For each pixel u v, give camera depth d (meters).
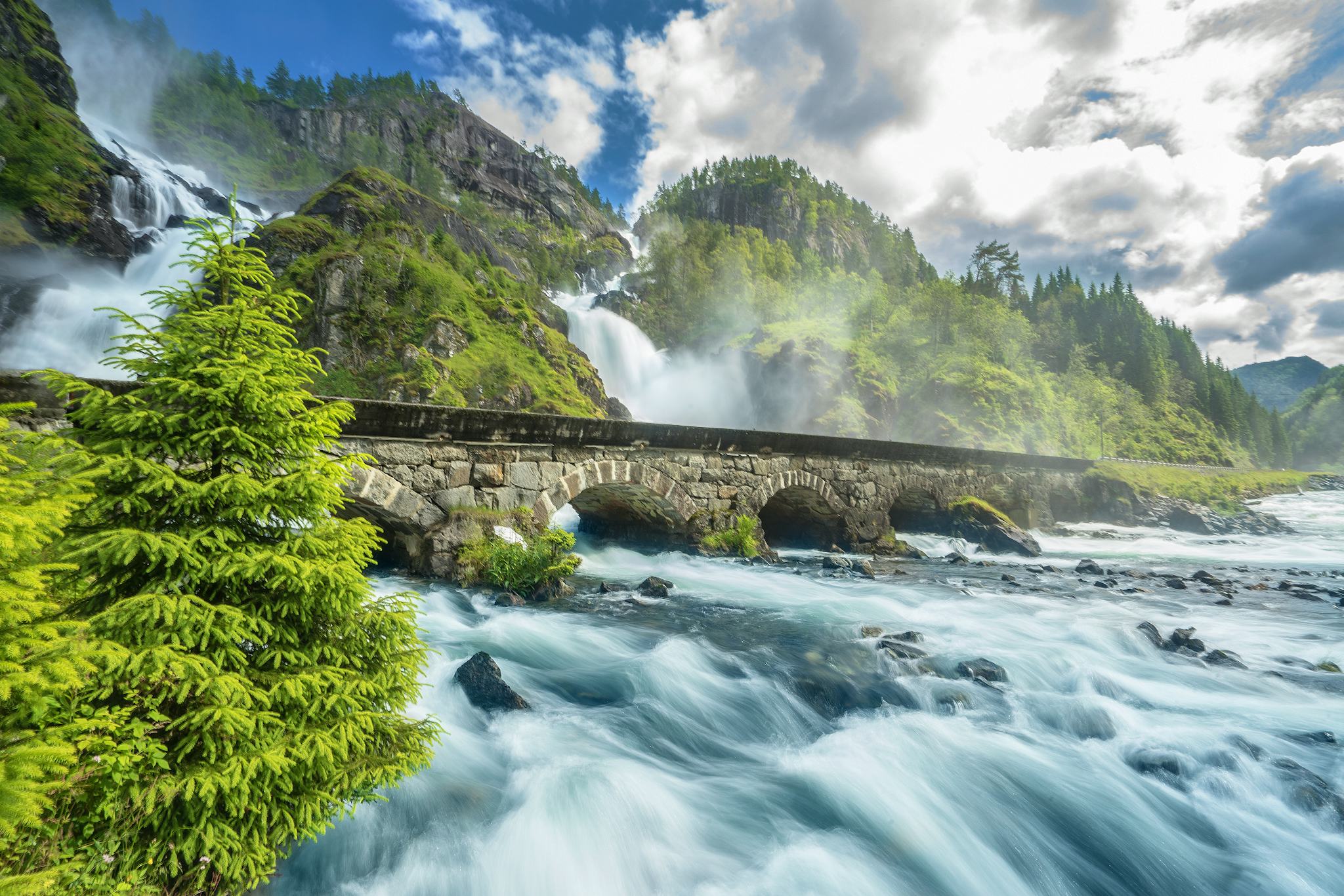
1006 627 11.79
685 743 6.82
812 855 5.11
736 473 19.41
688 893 4.64
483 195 185.25
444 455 12.94
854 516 23.12
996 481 31.06
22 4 85.44
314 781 3.99
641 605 12.71
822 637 10.56
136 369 4.20
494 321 81.12
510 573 12.45
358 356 65.88
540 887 4.59
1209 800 6.20
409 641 4.68
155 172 87.06
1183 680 9.37
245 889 3.87
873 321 119.75
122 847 3.28
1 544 2.67
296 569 3.89
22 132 67.38
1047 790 6.24
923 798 6.00
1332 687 9.16
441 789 5.42
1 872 2.91
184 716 3.47
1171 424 119.62
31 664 2.93
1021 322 113.88
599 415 77.19
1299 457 159.00
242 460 4.27
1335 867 5.36
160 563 3.90
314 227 77.31
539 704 7.39
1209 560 26.86
